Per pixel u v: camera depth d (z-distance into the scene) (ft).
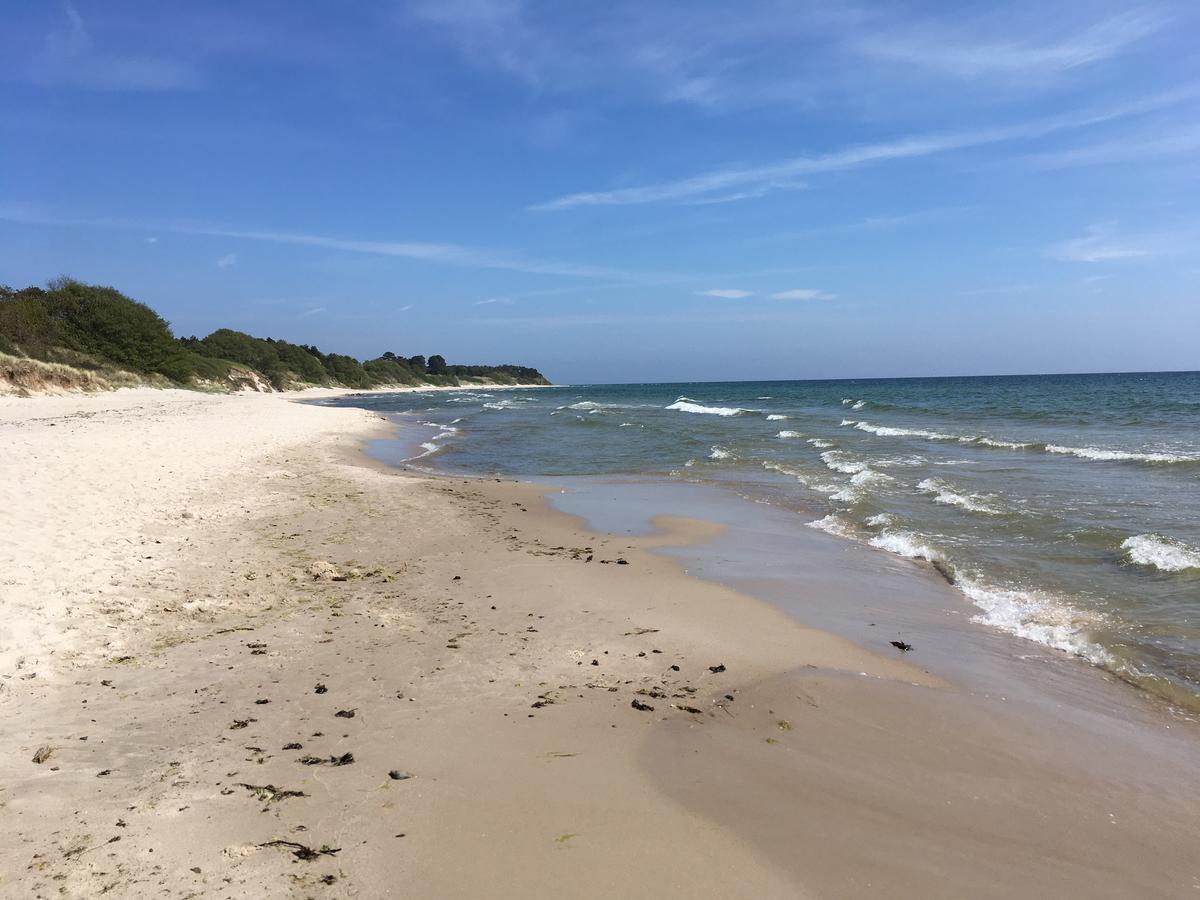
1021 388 249.34
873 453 71.05
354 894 10.27
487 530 39.58
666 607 26.27
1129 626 23.95
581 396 337.11
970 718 17.53
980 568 30.99
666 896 10.50
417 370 580.71
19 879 10.12
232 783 13.23
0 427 70.85
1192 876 11.67
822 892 10.80
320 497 46.50
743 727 16.57
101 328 175.32
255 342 341.82
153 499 39.88
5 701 16.29
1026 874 11.54
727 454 74.43
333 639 21.83
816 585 29.63
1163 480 50.57
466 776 13.83
